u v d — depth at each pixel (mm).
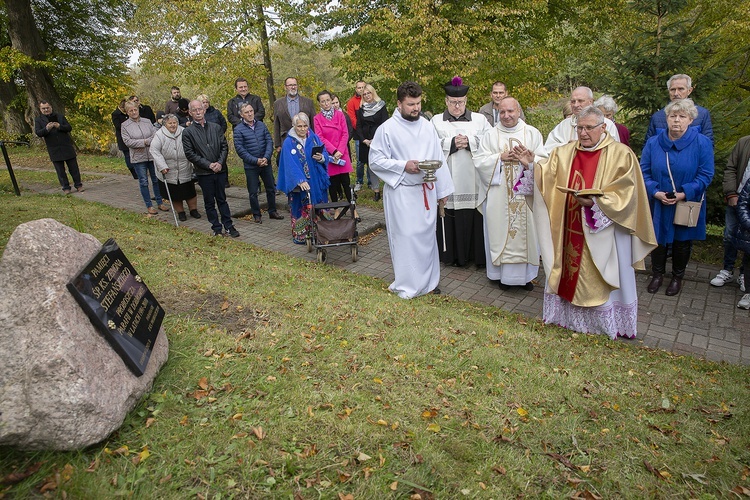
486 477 2494
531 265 5953
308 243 7191
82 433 2357
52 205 8906
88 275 2693
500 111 5820
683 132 5473
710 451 2867
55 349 2320
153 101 26047
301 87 15297
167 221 8562
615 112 6070
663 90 7238
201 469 2402
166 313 4023
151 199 9891
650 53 7488
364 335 3965
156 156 8117
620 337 4949
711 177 5469
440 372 3502
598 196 4434
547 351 4094
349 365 3451
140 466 2400
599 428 3012
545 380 3516
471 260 7066
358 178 10664
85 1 21891
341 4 11695
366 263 6941
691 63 7211
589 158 4594
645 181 5727
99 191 11023
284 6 11656
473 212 6586
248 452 2506
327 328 4012
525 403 3207
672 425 3119
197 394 2961
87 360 2451
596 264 4602
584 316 4930
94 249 2945
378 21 10945
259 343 3605
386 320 4391
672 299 5797
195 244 6961
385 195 5480
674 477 2641
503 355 3869
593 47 13602
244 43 12102
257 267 5758
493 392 3301
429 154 5398
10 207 8398
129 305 2988
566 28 14320
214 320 3996
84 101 20047
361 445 2631
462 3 11867
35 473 2256
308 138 7211
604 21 12867
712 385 3766
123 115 10250
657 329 5098
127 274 3131
